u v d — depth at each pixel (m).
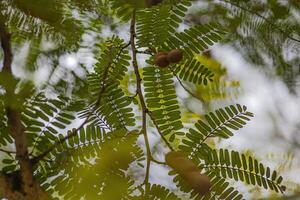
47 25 1.18
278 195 1.18
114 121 1.18
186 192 1.14
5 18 1.15
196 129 1.20
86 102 1.18
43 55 1.18
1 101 1.10
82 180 1.13
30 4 1.15
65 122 1.17
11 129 1.13
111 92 1.19
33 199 1.12
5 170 1.14
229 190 1.15
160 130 1.20
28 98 1.13
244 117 1.19
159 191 1.13
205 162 1.16
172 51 1.18
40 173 1.14
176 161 1.11
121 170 1.13
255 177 1.16
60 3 1.18
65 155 1.14
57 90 1.17
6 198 1.12
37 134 1.16
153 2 1.14
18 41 1.18
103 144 1.14
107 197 1.12
